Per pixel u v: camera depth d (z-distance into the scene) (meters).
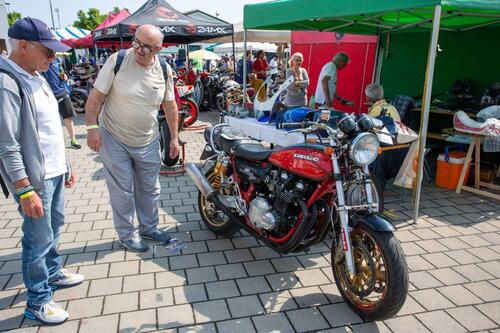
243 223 3.62
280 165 3.17
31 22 2.39
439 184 5.81
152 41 3.14
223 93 12.73
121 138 3.46
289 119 5.32
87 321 2.79
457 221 4.61
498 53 7.21
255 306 3.01
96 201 5.04
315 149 2.96
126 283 3.25
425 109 4.27
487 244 4.06
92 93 3.30
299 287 3.26
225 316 2.88
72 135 7.82
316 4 5.16
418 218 4.68
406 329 2.78
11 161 2.33
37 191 2.52
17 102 2.33
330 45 10.73
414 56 8.49
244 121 6.27
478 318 2.91
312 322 2.84
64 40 16.28
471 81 7.65
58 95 7.43
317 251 3.86
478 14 5.73
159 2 9.88
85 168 6.52
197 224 4.43
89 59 24.75
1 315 2.83
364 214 2.79
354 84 10.10
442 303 3.08
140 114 3.39
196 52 20.78
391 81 9.02
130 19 9.09
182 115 8.36
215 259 3.68
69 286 3.18
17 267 3.46
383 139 4.21
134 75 3.30
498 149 5.26
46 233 2.68
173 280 3.32
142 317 2.85
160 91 3.48
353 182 2.90
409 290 3.24
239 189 3.69
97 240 3.97
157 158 3.76
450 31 7.79
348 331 2.75
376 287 2.82
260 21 6.33
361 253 2.81
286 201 3.11
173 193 5.41
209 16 10.83
